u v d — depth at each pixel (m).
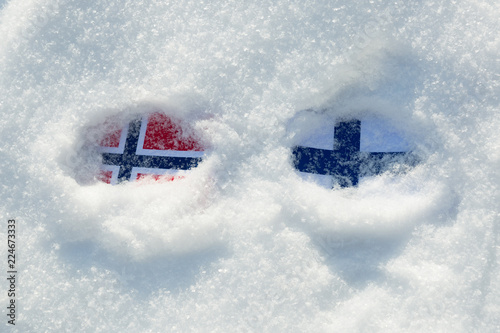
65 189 0.50
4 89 0.51
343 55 0.50
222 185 0.50
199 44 0.51
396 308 0.47
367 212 0.49
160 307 0.48
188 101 0.51
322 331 0.47
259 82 0.50
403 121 0.51
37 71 0.52
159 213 0.49
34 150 0.50
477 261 0.48
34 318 0.48
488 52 0.50
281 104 0.50
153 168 0.51
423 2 0.51
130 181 0.51
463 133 0.49
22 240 0.49
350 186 0.50
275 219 0.49
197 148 0.51
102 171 0.51
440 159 0.49
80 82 0.51
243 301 0.48
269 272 0.48
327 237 0.49
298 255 0.48
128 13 0.52
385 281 0.48
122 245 0.49
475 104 0.50
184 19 0.52
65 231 0.49
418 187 0.49
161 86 0.51
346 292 0.48
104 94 0.51
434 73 0.50
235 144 0.50
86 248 0.49
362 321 0.47
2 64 0.52
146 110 0.51
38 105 0.51
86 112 0.51
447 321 0.47
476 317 0.47
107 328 0.48
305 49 0.51
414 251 0.48
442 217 0.49
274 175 0.49
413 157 0.50
